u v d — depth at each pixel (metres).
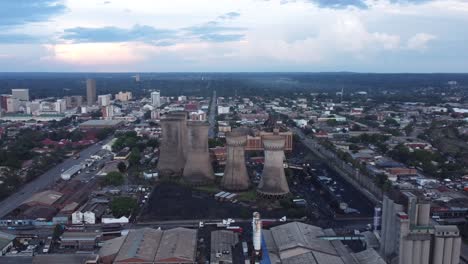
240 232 156.12
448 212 175.50
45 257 128.25
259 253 133.38
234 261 132.00
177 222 169.62
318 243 137.88
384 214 131.00
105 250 135.38
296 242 134.25
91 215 168.50
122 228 163.88
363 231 157.88
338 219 172.88
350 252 136.50
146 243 136.25
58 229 154.62
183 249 133.12
